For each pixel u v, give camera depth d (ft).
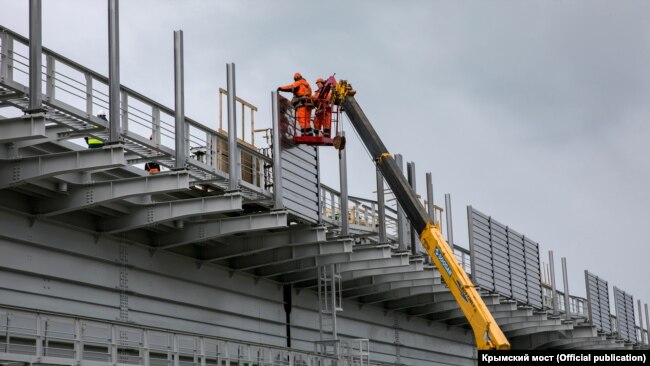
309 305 207.62
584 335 310.86
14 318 138.10
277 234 178.50
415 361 247.29
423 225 163.73
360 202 212.64
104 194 141.69
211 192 171.22
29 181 133.39
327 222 190.49
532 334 314.76
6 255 138.62
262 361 156.15
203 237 163.53
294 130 176.65
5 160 132.46
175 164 142.92
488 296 244.01
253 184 171.32
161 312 165.68
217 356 146.41
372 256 192.34
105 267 155.22
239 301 185.98
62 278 146.72
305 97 175.73
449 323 269.44
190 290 173.17
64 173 132.05
